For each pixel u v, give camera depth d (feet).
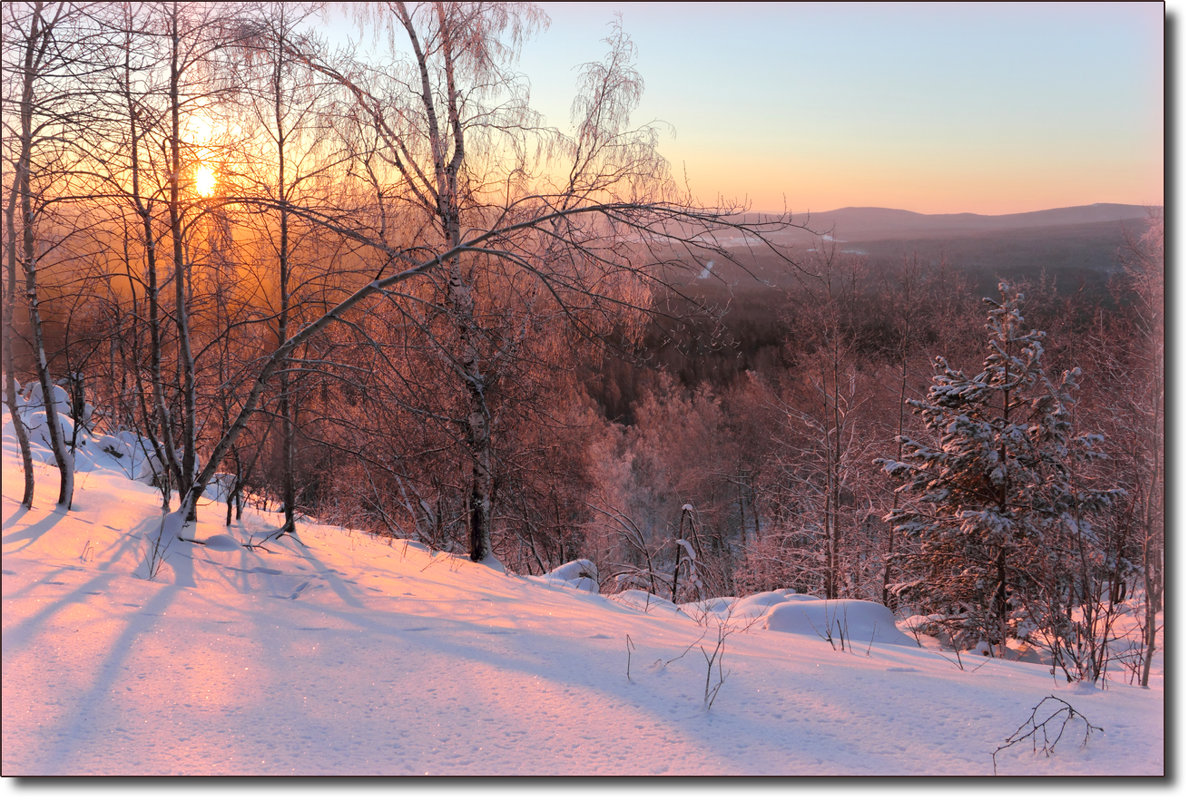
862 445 77.15
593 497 65.46
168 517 23.13
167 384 24.18
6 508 20.84
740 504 128.16
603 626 17.48
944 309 98.32
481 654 13.10
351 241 26.43
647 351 31.71
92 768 8.18
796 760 9.01
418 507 50.88
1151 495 18.81
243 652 12.46
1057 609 25.22
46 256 22.35
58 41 19.93
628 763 8.81
